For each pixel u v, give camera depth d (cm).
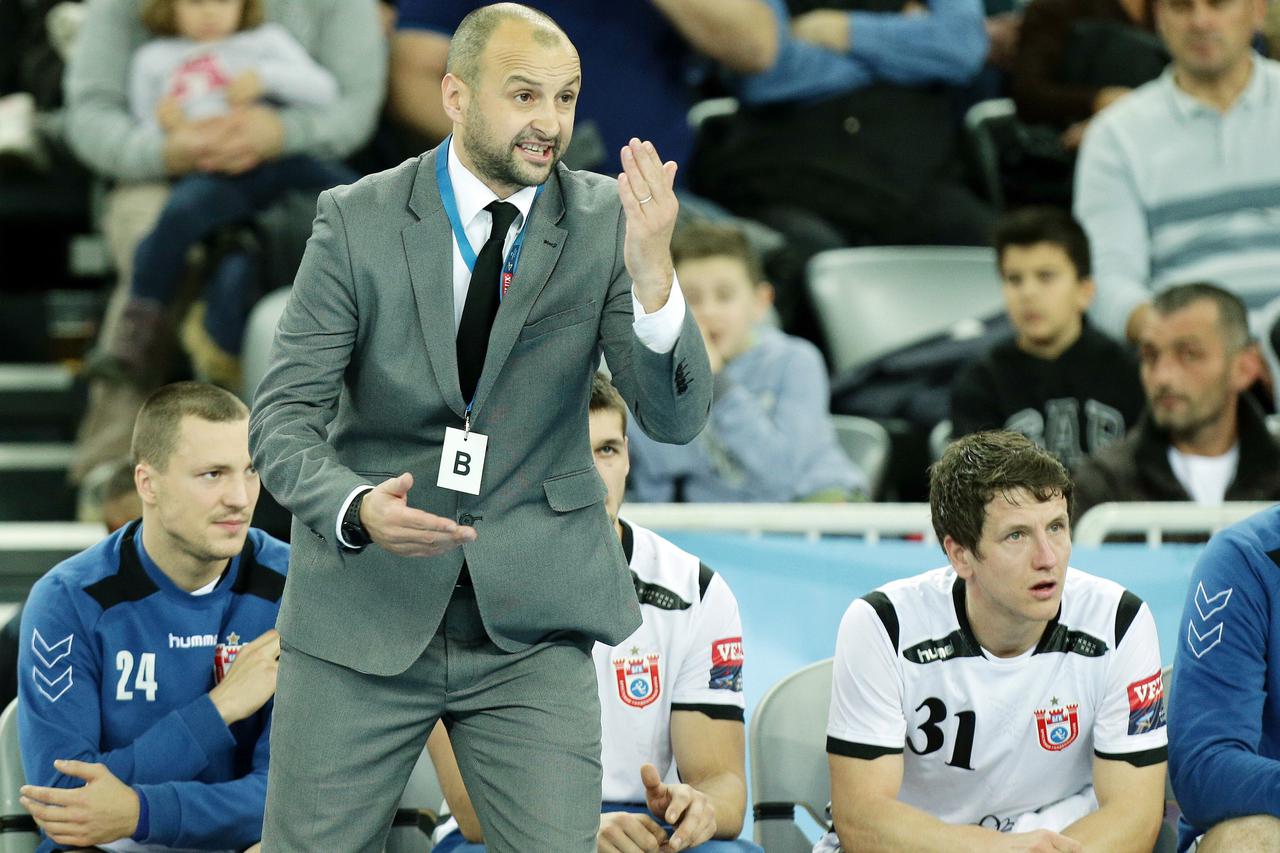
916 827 989
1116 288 1892
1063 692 1033
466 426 824
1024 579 980
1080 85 2231
